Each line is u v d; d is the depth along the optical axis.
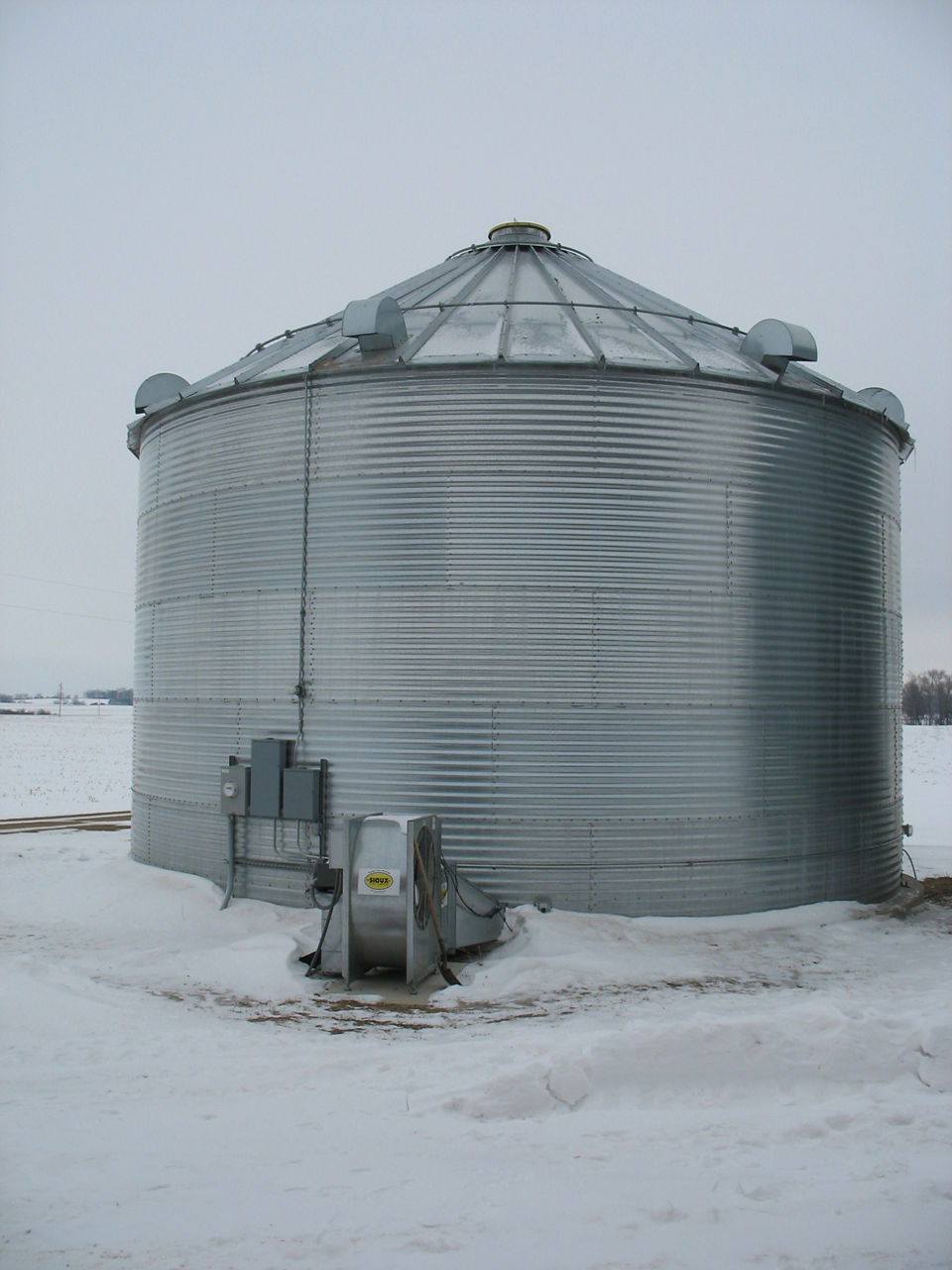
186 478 16.44
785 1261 5.57
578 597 14.09
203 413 16.17
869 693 16.28
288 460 15.12
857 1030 8.64
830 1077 8.27
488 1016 10.65
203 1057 9.10
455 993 11.44
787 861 14.88
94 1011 10.34
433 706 14.08
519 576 14.09
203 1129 7.39
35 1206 6.18
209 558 15.88
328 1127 7.42
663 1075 8.18
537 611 14.05
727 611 14.62
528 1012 10.73
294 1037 9.85
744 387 14.98
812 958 12.89
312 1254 5.63
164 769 16.62
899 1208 6.17
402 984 11.91
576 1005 10.90
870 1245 5.73
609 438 14.34
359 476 14.61
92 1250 5.66
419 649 14.18
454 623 14.12
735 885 14.45
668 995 11.25
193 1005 11.04
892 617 17.38
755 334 15.95
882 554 16.91
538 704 13.95
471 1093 7.91
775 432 15.22
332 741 14.45
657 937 13.50
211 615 15.76
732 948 13.30
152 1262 5.54
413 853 11.81
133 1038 9.62
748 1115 7.68
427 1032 10.09
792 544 15.27
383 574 14.40
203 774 15.72
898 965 12.65
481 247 19.61
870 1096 7.98
